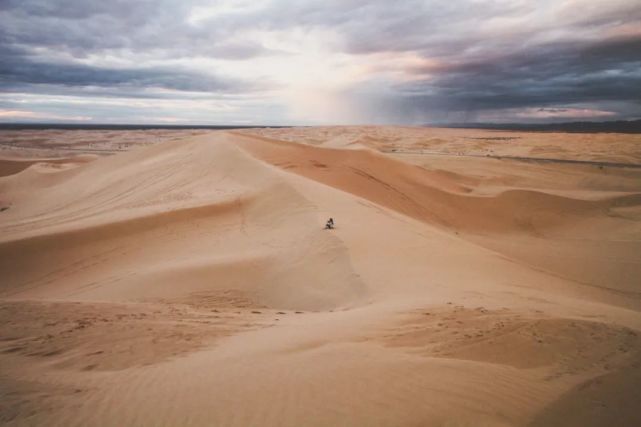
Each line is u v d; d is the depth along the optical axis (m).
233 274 13.12
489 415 4.02
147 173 33.78
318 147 41.16
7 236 16.91
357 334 6.09
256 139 42.06
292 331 6.48
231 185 26.09
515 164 54.59
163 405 4.16
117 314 8.10
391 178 35.28
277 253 14.41
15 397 4.48
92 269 15.20
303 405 4.00
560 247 24.50
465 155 67.38
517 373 5.09
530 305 8.61
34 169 45.50
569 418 4.15
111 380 4.86
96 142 111.31
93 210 26.53
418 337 6.10
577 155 65.50
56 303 8.99
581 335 6.41
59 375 5.10
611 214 31.89
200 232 18.38
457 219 30.25
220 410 3.99
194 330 7.04
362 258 12.27
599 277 18.34
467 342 5.98
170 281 12.52
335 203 20.05
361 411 3.90
